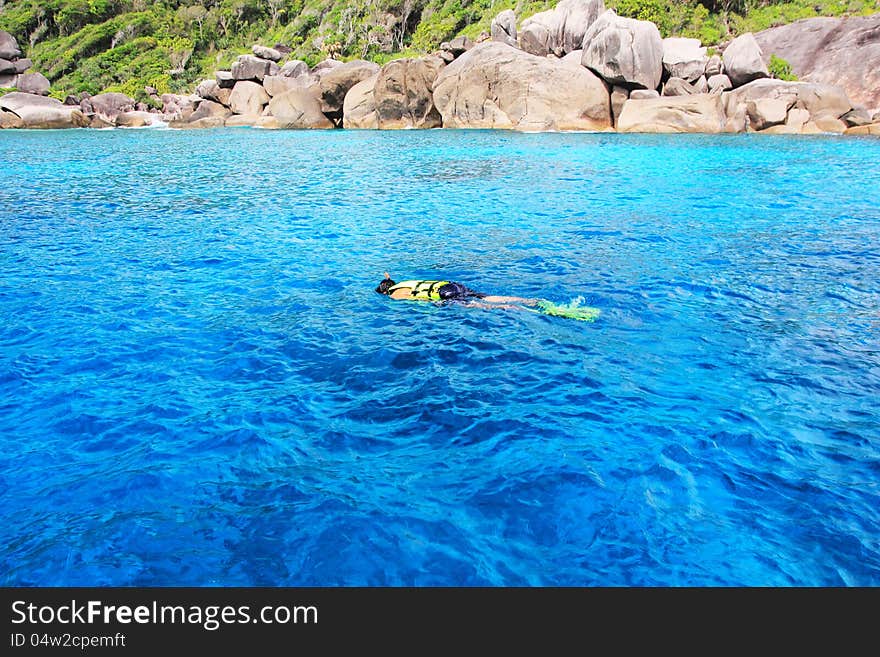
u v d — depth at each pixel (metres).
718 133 32.09
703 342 6.85
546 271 9.50
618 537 3.97
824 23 38.69
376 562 3.80
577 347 6.75
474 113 36.56
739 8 48.00
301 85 44.62
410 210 14.13
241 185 17.95
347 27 62.00
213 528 4.09
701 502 4.27
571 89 34.16
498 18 40.16
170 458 4.86
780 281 8.87
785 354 6.54
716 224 12.37
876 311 7.73
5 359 6.56
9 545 3.94
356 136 34.44
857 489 4.39
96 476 4.64
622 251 10.50
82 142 32.69
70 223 12.98
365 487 4.47
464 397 5.72
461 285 8.28
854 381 5.94
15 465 4.79
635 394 5.73
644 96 33.91
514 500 4.31
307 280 9.18
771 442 4.96
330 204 14.92
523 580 3.67
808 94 32.19
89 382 6.09
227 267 9.84
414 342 6.94
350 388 5.95
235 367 6.40
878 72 35.34
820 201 14.58
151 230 12.34
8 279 9.20
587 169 19.94
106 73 62.97
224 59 66.06
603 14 35.56
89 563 3.80
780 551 3.85
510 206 14.43
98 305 8.14
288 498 4.36
